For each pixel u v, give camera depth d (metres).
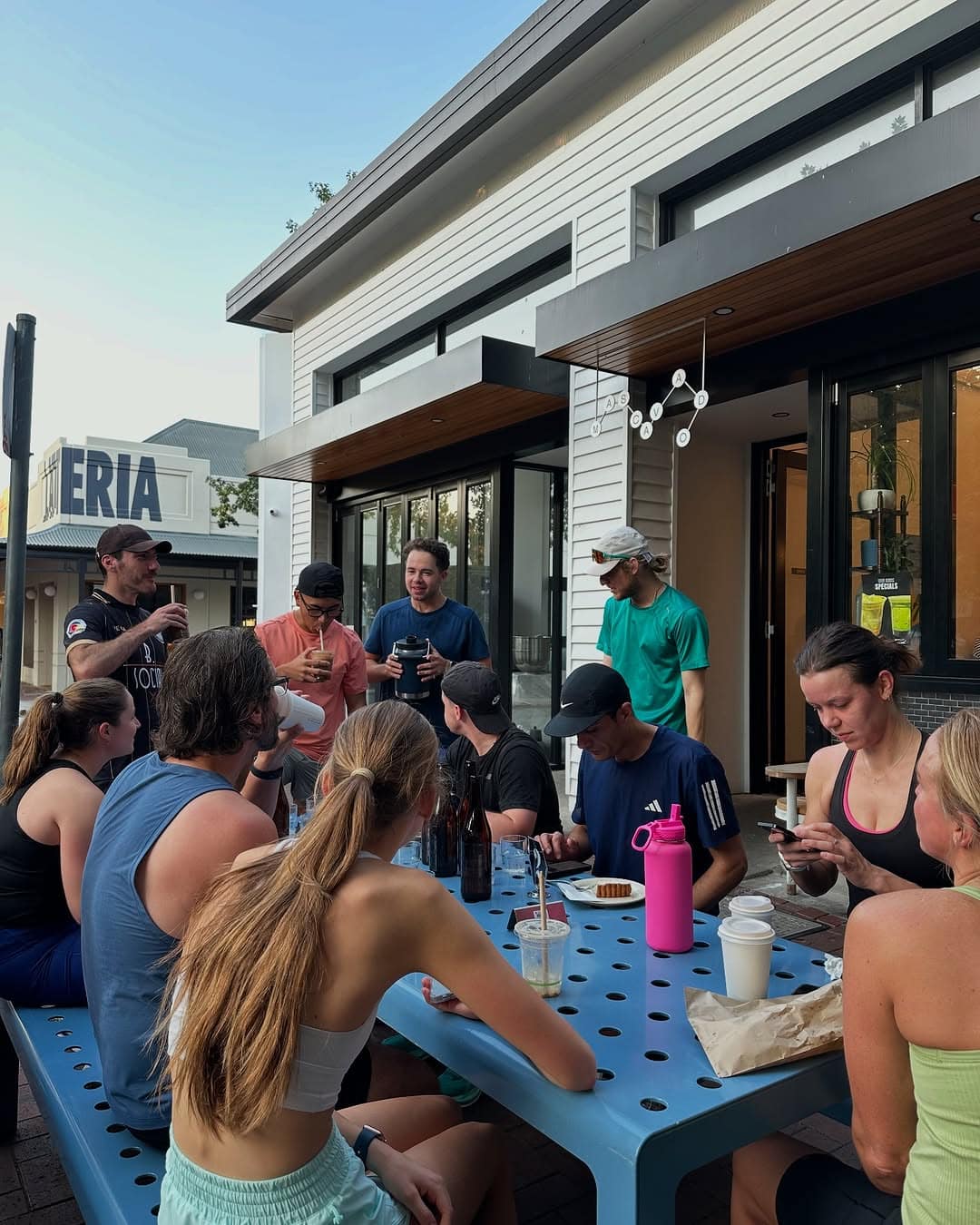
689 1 4.81
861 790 2.17
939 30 3.91
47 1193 2.31
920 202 3.06
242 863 1.40
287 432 7.87
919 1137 1.17
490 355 5.38
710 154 4.96
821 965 1.86
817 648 2.09
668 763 2.45
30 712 2.41
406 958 1.27
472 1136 1.59
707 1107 1.31
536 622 7.45
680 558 6.15
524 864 2.42
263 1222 1.18
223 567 21.27
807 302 4.10
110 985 1.60
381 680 4.19
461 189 6.80
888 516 4.22
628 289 4.25
